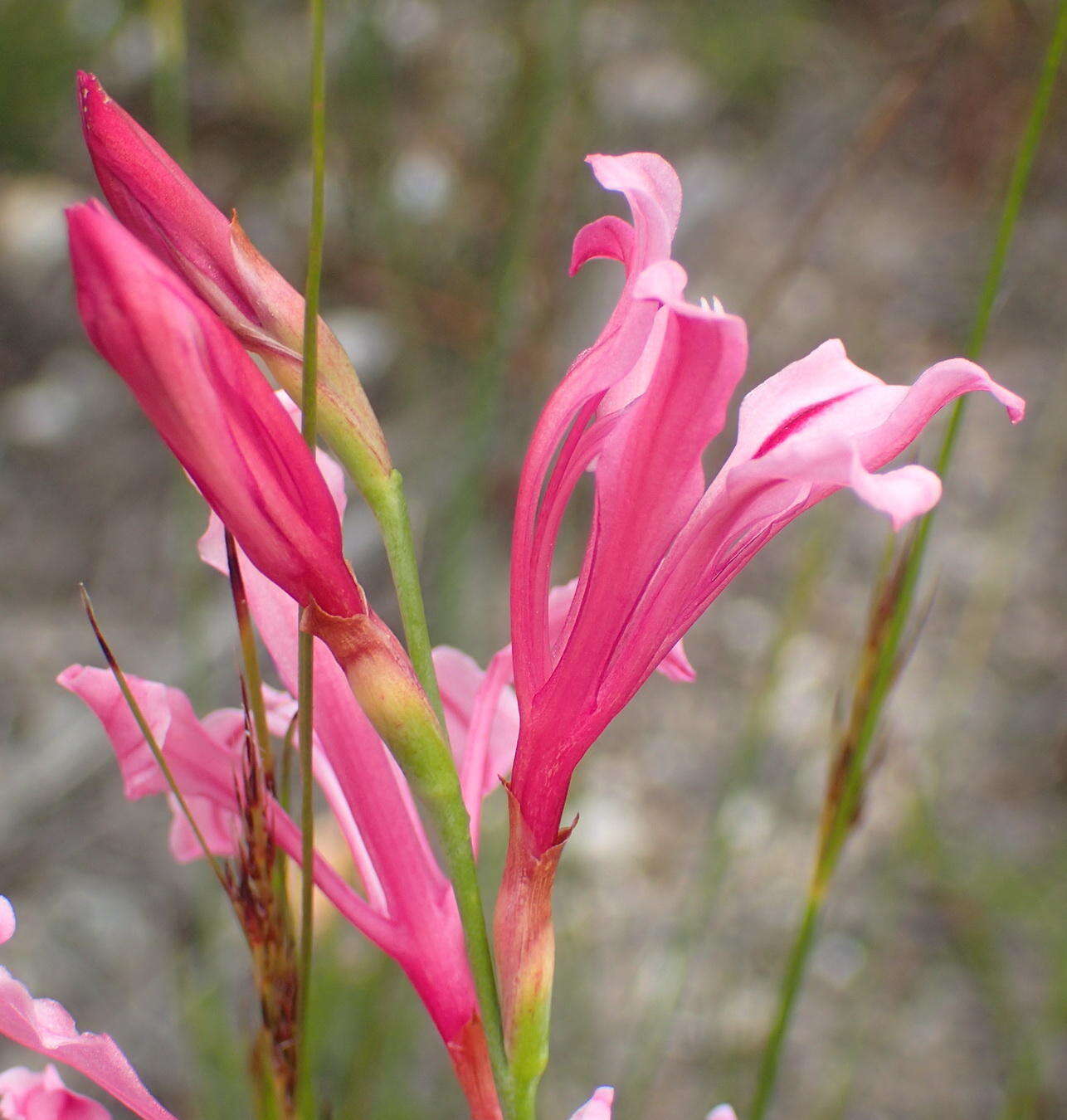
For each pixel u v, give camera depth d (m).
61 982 0.36
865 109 0.70
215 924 0.35
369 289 0.56
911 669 0.47
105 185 0.15
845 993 0.37
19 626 0.46
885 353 0.58
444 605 0.36
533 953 0.15
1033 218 0.64
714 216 0.64
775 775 0.43
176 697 0.17
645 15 0.74
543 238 0.45
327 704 0.16
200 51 0.68
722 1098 0.34
